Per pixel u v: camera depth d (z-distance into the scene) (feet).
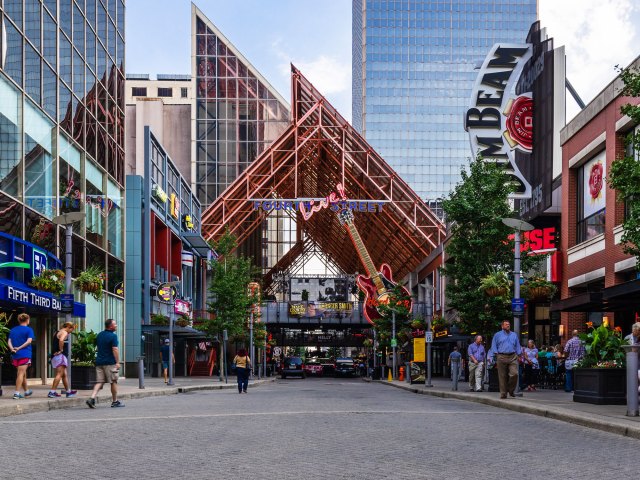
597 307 76.28
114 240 129.59
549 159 121.19
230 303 146.00
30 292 77.46
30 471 25.23
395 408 55.31
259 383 145.28
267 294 298.15
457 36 539.70
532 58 135.85
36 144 91.91
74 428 38.65
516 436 36.29
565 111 122.11
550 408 49.26
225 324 142.51
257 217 261.03
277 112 278.87
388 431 37.73
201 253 215.92
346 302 252.01
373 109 535.60
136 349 140.77
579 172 106.63
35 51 92.58
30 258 87.15
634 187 46.80
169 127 280.72
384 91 536.83
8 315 85.05
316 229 337.72
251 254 314.76
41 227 92.73
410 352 198.49
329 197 224.74
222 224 226.17
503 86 140.77
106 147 124.26
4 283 71.46
